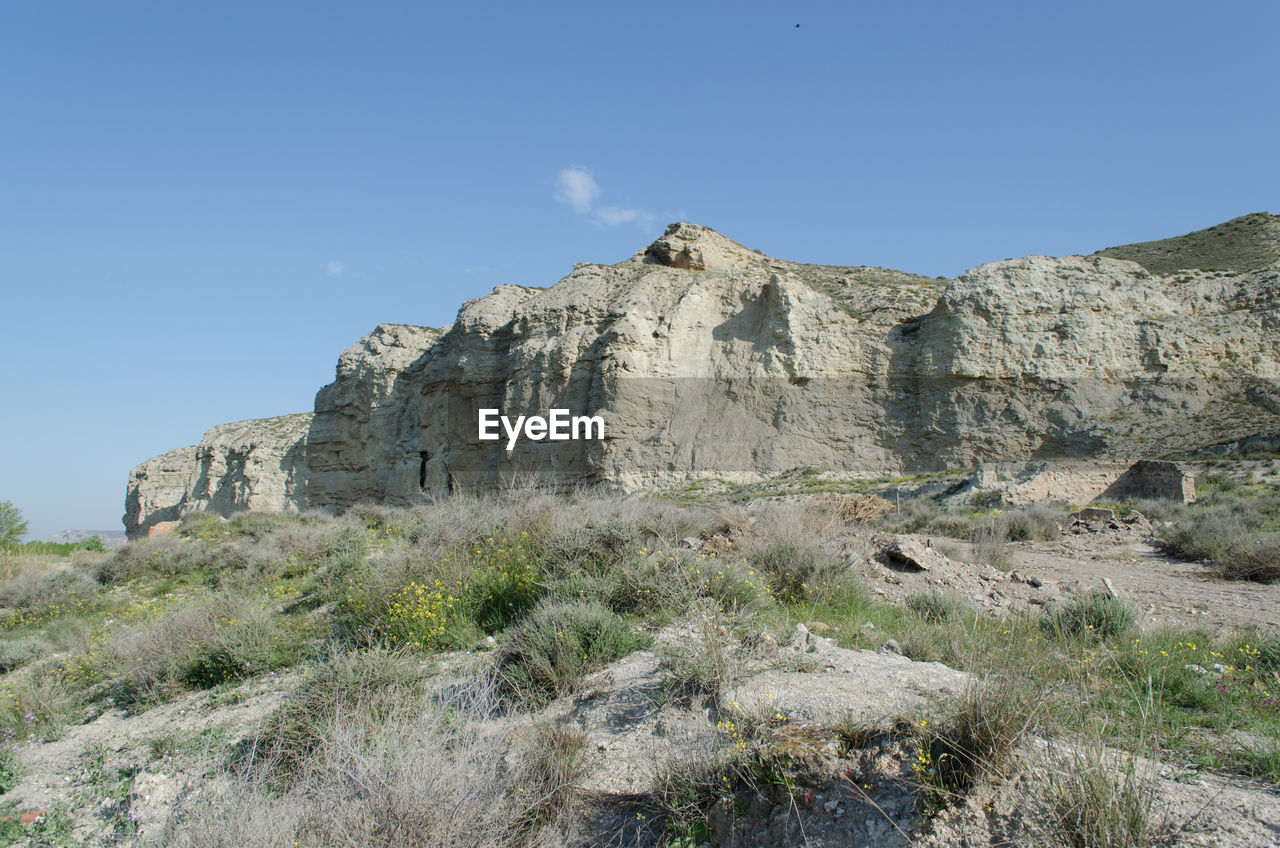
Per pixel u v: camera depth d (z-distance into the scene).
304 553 18.66
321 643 9.91
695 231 58.06
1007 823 3.74
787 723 4.89
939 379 44.25
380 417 64.94
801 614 8.75
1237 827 3.54
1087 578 12.95
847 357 46.84
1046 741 4.11
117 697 9.77
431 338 70.81
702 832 4.42
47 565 24.08
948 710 4.43
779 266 63.88
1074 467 30.00
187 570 20.27
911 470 43.59
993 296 44.88
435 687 7.11
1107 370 43.25
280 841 4.27
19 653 12.86
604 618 7.25
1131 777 3.79
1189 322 44.88
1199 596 11.18
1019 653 5.28
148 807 6.05
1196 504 25.73
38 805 6.74
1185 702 5.82
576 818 4.71
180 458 101.44
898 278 63.00
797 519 12.24
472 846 4.13
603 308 52.88
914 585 10.95
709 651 5.89
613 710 5.89
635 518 11.65
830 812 4.11
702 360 49.34
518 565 10.31
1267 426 35.88
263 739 6.41
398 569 10.91
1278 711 5.45
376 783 4.38
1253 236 57.25
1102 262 47.69
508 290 61.34
